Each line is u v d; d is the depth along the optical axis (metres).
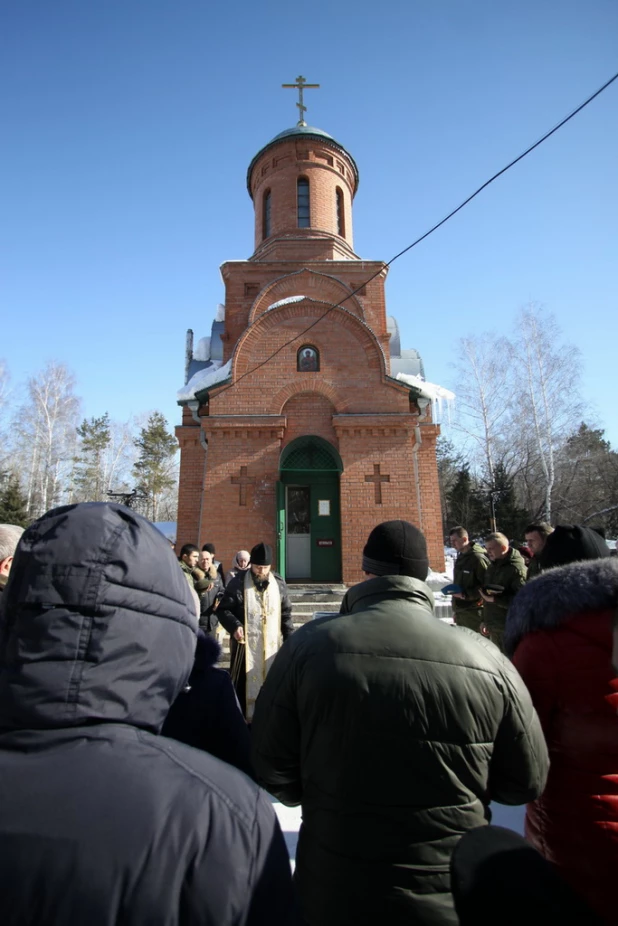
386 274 15.50
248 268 15.58
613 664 1.75
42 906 0.91
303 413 13.09
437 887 1.57
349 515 12.25
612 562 2.18
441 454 41.62
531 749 1.74
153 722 1.25
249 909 1.01
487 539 5.98
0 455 31.70
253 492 12.41
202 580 6.75
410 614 1.88
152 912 0.93
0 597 1.34
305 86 18.67
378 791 1.62
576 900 1.21
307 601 11.10
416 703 1.64
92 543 1.26
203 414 13.77
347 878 1.61
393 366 16.97
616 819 1.86
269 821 1.18
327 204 17.67
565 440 26.42
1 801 1.01
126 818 0.99
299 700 1.78
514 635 2.32
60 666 1.14
